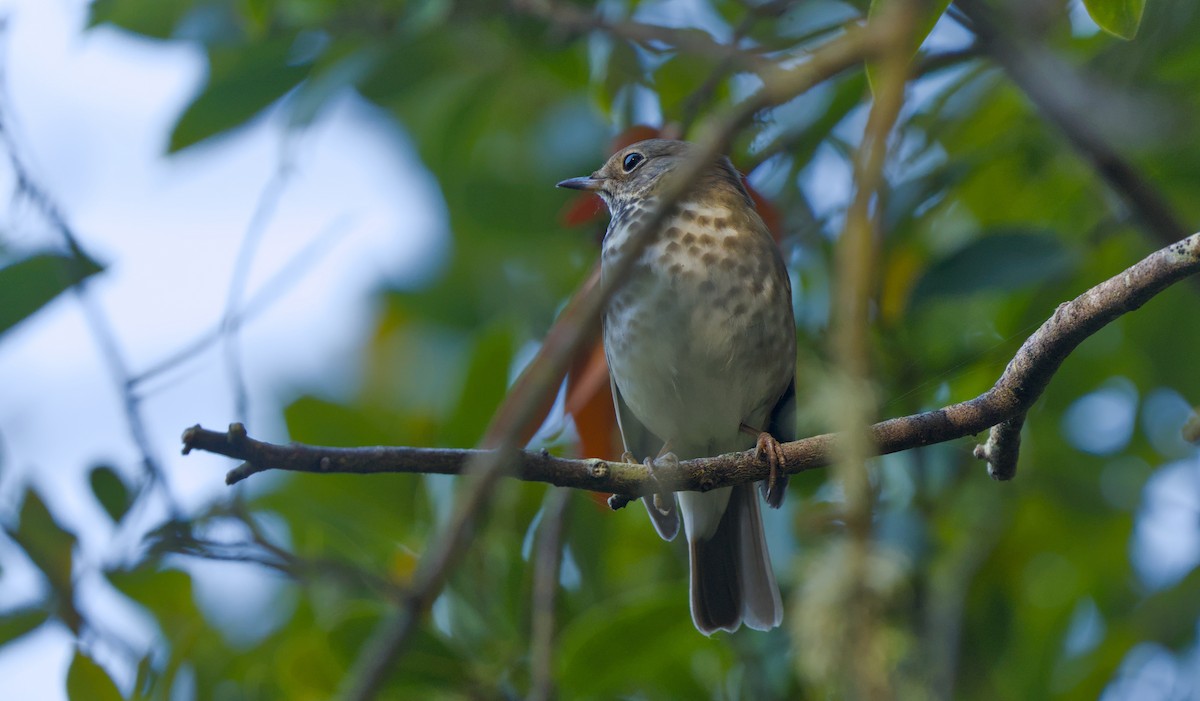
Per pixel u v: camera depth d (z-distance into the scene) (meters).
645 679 9.74
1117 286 6.43
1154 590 11.21
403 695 9.38
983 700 9.75
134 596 10.09
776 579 10.05
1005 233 9.24
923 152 10.45
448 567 4.83
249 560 7.76
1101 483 11.06
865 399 3.91
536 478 7.32
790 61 9.47
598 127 12.80
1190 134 9.07
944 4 5.99
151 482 7.96
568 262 12.59
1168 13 8.91
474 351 10.91
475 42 11.75
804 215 10.80
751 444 10.63
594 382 9.41
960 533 10.24
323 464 6.39
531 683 9.26
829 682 6.71
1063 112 8.95
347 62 10.70
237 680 10.35
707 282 10.10
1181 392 10.89
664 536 9.80
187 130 10.77
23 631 8.58
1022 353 6.86
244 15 10.67
